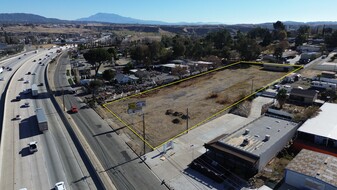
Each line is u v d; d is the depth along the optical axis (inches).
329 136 1337.4
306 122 1517.0
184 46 4079.7
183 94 2449.6
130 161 1347.2
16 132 1695.4
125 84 2802.7
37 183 1173.7
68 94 2566.4
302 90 2052.2
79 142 1552.7
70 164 1321.4
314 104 1941.4
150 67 3617.1
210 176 1193.4
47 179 1201.4
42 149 1472.7
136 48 3841.0
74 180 1192.2
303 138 1443.2
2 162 1341.0
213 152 1327.5
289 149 1391.5
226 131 1637.6
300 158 1143.0
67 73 3572.8
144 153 1421.0
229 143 1298.0
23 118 1937.7
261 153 1181.1
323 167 1059.3
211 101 2214.6
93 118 1936.5
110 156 1398.9
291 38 5733.3
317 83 2336.4
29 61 4623.5
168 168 1275.8
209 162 1296.8
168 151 1427.2
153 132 1672.0
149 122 1829.5
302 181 1035.3
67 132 1696.6
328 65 2974.9
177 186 1138.7
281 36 5428.2
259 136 1362.0
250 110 1953.7
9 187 1149.1
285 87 2313.0
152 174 1232.8
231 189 1102.4
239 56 3934.5
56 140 1583.4
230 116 1871.3
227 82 2785.4
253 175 1173.1
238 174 1195.9
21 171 1266.0
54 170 1270.9
